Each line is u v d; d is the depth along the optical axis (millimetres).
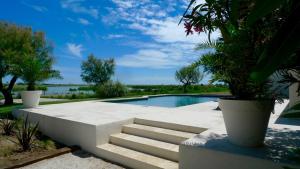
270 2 706
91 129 5004
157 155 4352
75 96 21781
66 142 5770
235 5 1061
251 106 2912
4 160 4379
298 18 770
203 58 3303
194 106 9148
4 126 6070
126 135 5281
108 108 8570
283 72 2359
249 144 3084
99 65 32500
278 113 6211
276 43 781
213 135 3840
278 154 2809
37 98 8906
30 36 14836
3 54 12594
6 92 14805
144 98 17672
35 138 5949
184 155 3299
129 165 4270
